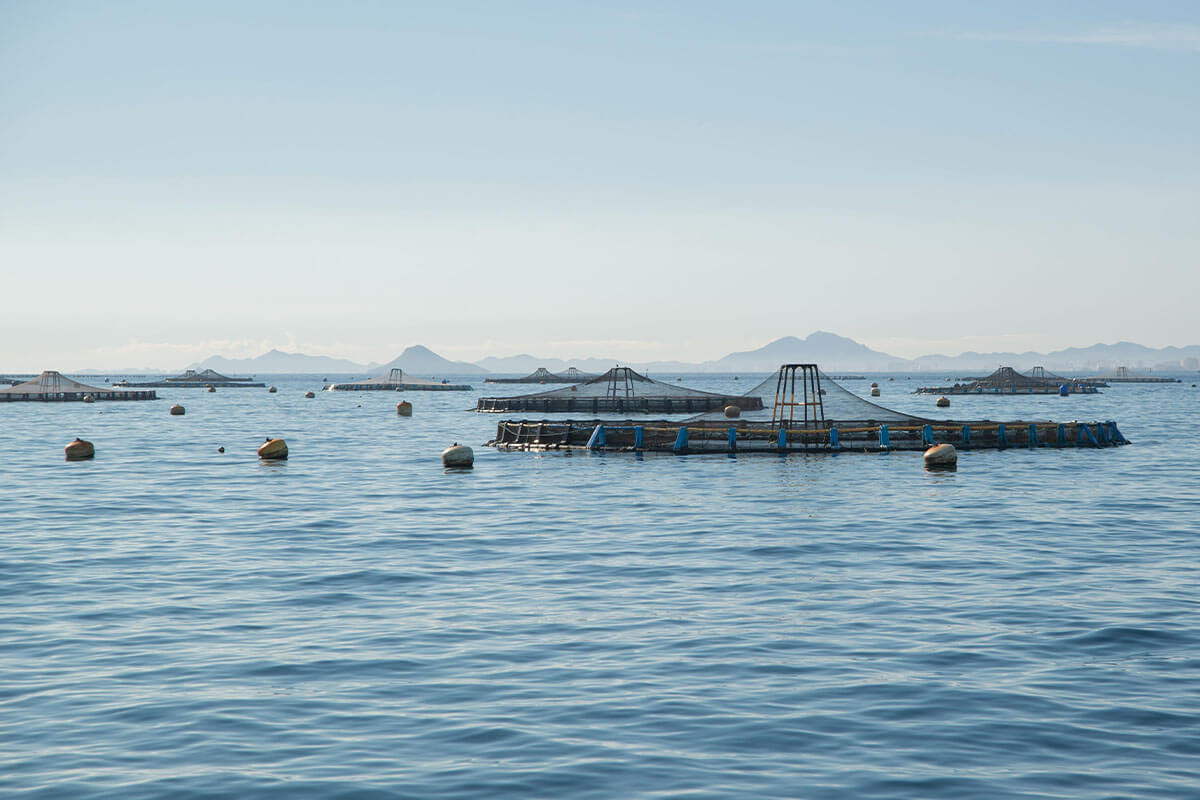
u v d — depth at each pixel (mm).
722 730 13859
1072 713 14477
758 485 44375
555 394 123375
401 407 121750
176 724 14188
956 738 13539
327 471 53125
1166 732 13734
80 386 183000
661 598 22188
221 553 28359
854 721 14188
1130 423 99875
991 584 23594
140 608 21375
